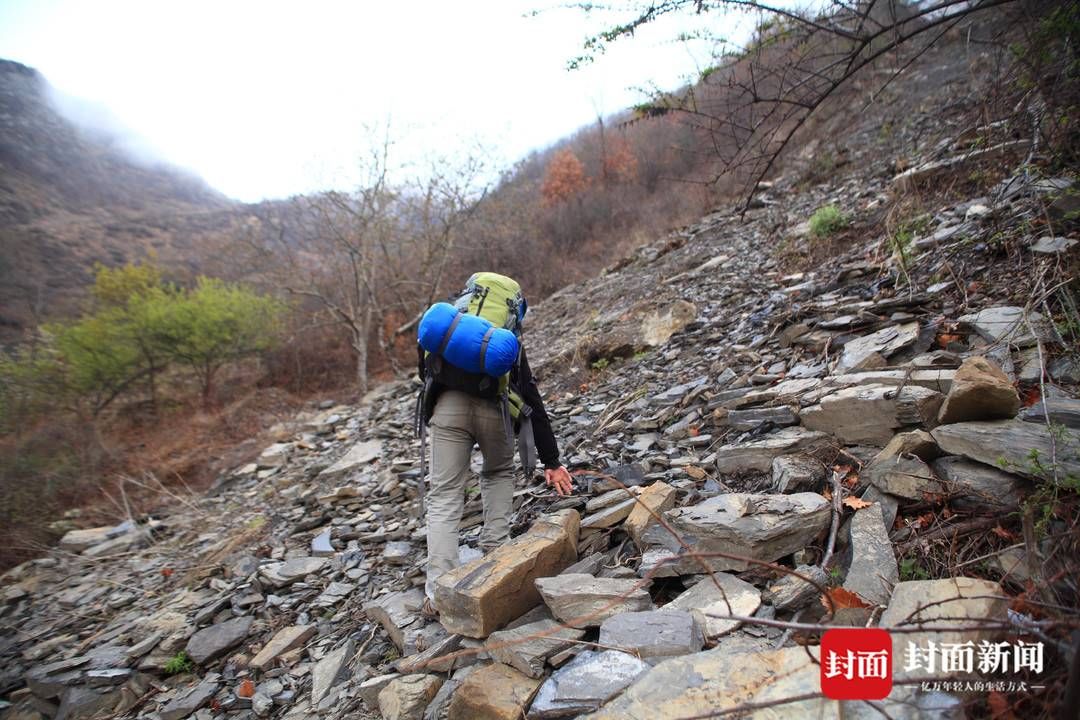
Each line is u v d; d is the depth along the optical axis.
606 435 4.57
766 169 3.11
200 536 6.09
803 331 4.55
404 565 3.97
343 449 7.71
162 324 10.75
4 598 5.34
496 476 3.19
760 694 1.53
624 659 1.89
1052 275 3.40
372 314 13.52
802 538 2.37
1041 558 1.85
